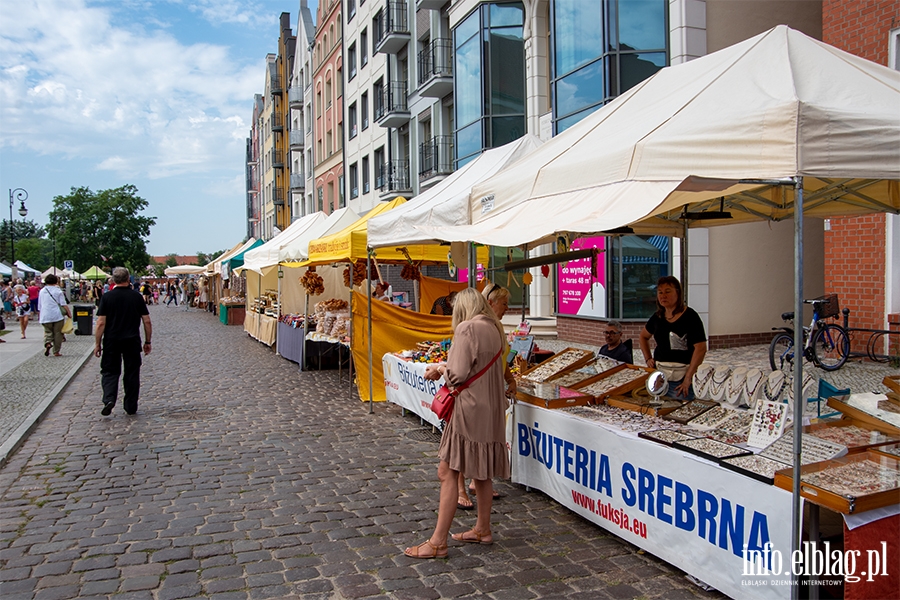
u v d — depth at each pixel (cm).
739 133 304
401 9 2619
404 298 1227
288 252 1297
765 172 290
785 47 363
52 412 830
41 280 3334
